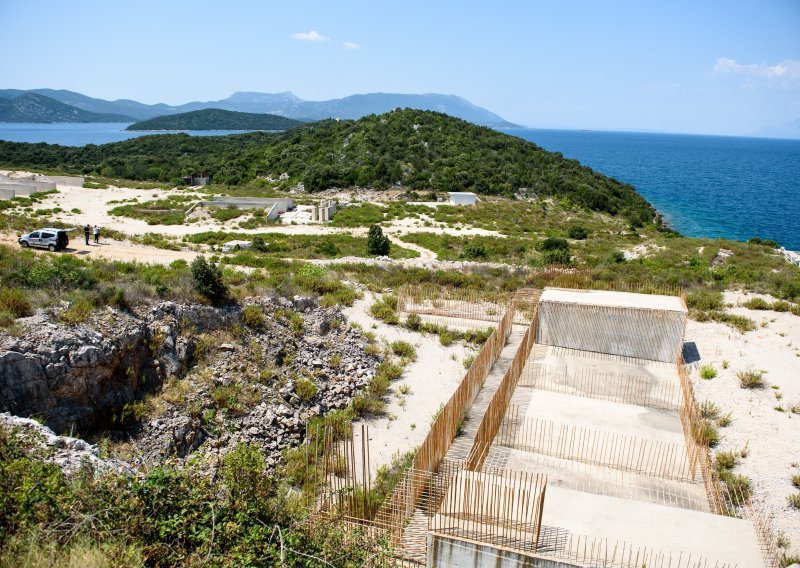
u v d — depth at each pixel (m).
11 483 7.78
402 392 19.14
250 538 7.95
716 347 21.56
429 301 28.16
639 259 42.19
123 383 14.79
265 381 17.52
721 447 15.27
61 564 6.75
